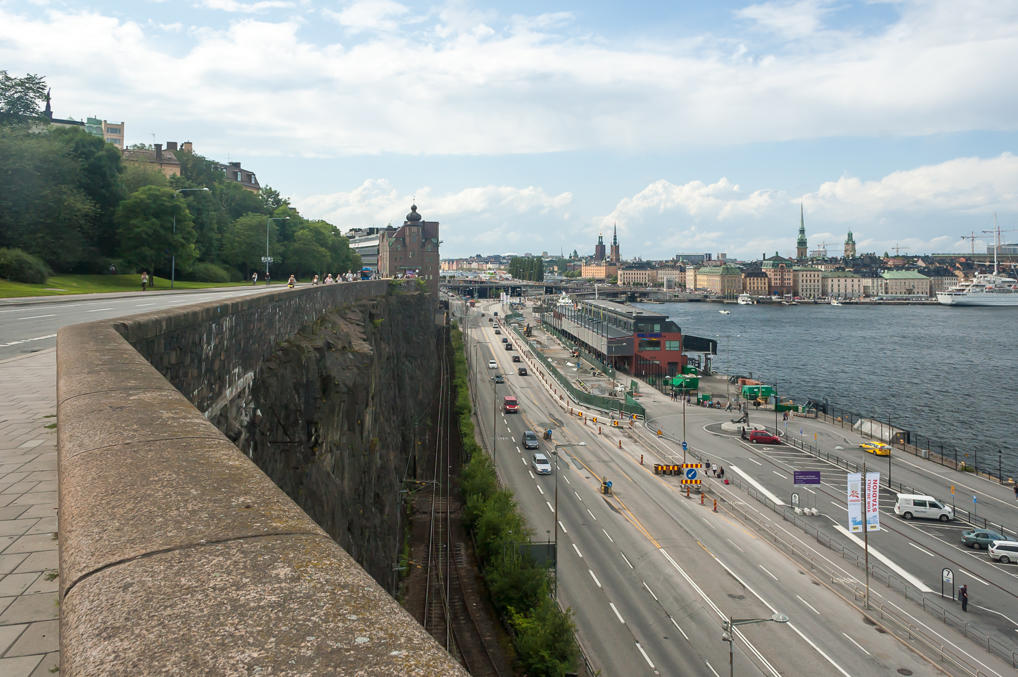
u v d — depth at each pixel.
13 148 86.12
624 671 43.56
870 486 51.25
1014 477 98.44
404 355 92.81
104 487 4.48
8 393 15.74
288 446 26.77
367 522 41.16
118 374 8.62
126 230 102.44
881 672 43.44
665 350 160.50
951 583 55.59
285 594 3.08
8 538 7.28
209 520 3.97
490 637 45.72
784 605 51.78
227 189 168.00
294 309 33.56
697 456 92.88
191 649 2.59
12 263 68.81
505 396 130.12
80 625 2.88
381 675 2.38
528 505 71.81
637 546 62.00
